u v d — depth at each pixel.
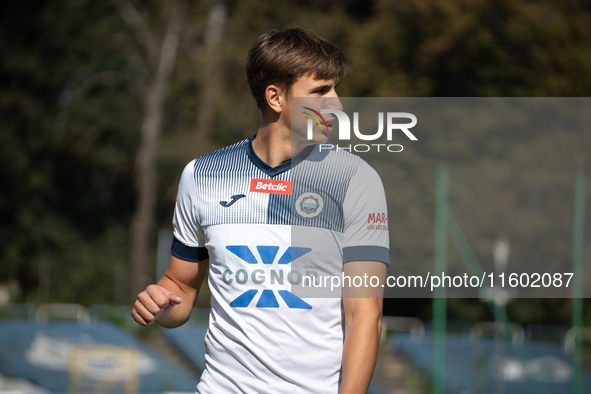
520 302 36.41
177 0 62.03
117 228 74.25
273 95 6.09
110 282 67.12
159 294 5.91
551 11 44.25
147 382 30.41
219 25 61.16
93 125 68.94
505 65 41.72
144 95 67.25
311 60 5.94
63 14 67.50
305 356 5.64
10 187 70.50
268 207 5.88
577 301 29.98
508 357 29.50
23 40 70.56
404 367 30.38
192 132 61.44
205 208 6.12
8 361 29.98
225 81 57.62
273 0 57.72
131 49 65.62
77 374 30.09
